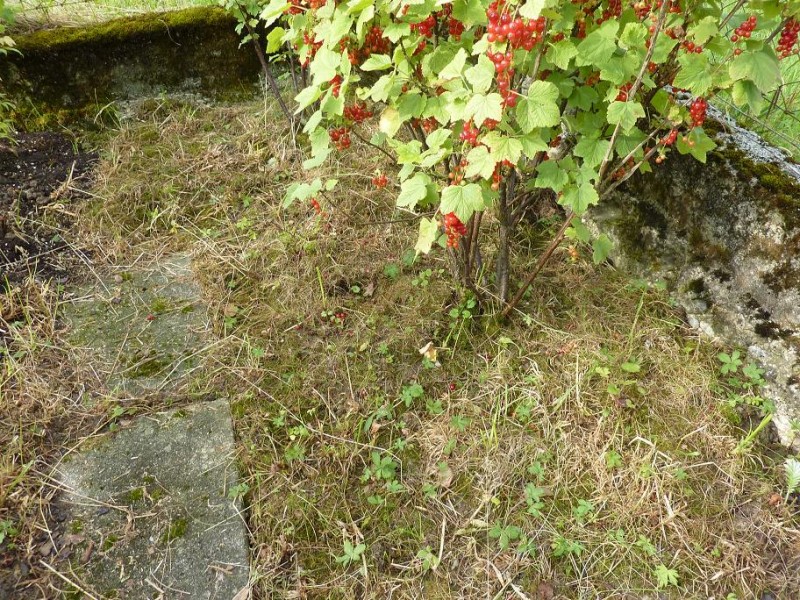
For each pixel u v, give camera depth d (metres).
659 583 1.90
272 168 3.41
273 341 2.58
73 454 2.17
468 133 1.75
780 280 2.31
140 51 3.53
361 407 2.34
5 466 2.06
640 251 2.81
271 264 2.89
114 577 1.86
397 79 1.84
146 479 2.10
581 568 1.94
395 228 3.03
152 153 3.46
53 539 1.93
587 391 2.36
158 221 3.17
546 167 2.02
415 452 2.22
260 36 3.71
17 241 2.92
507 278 2.54
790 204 2.24
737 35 1.79
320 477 2.13
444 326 2.59
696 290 2.61
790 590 1.91
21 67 3.32
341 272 2.81
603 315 2.65
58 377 2.40
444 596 1.87
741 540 2.01
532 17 1.42
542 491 2.08
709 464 2.19
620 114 1.81
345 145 2.32
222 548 1.94
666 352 2.52
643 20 2.04
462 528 2.02
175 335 2.61
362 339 2.57
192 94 3.76
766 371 2.38
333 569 1.93
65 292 2.78
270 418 2.30
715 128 2.52
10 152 3.26
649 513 2.06
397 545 1.99
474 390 2.40
